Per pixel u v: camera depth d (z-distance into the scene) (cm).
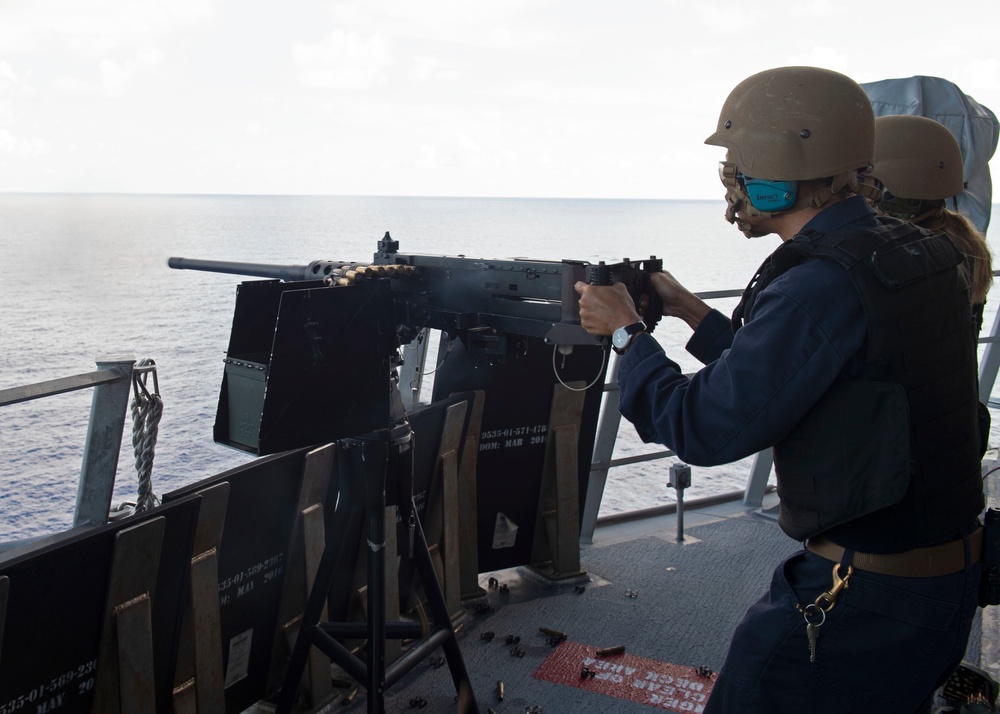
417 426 292
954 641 151
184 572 218
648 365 155
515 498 349
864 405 140
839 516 144
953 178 232
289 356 193
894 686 148
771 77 152
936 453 144
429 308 215
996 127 447
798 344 139
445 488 309
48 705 192
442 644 246
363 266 212
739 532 414
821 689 151
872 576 146
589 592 348
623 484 624
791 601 153
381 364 213
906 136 230
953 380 147
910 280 140
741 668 158
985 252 233
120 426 223
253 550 245
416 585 310
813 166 146
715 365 147
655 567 372
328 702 271
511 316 197
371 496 219
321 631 234
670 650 302
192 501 212
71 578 189
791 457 149
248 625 250
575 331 181
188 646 226
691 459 147
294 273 264
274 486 246
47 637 188
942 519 146
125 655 202
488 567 351
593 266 167
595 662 294
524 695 274
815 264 142
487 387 327
